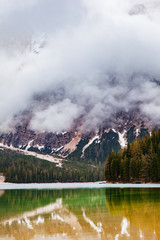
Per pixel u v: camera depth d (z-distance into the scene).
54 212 41.81
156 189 90.25
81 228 30.08
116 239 25.25
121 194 71.56
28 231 29.34
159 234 26.59
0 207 48.69
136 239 25.05
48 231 29.23
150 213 38.53
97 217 36.25
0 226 32.03
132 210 41.50
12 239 26.30
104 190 92.44
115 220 33.84
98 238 25.78
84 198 63.44
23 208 47.16
